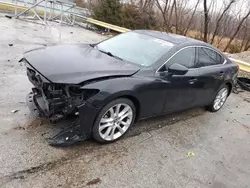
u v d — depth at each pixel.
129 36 4.67
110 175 2.95
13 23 11.70
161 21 17.44
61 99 3.12
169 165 3.36
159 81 3.75
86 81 3.06
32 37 9.54
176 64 3.81
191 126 4.61
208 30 17.09
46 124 3.63
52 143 3.14
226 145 4.21
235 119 5.38
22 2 16.23
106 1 15.79
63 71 3.15
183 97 4.35
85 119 3.12
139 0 17.00
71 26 14.54
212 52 4.96
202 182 3.18
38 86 3.35
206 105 5.23
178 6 17.59
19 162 2.87
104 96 3.12
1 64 5.95
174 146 3.83
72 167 2.95
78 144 3.38
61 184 2.69
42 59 3.46
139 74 3.59
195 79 4.40
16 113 3.84
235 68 5.54
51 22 14.30
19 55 6.91
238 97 6.92
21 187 2.56
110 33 14.77
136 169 3.15
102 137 3.39
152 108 3.87
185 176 3.22
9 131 3.37
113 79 3.28
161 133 4.11
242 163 3.78
